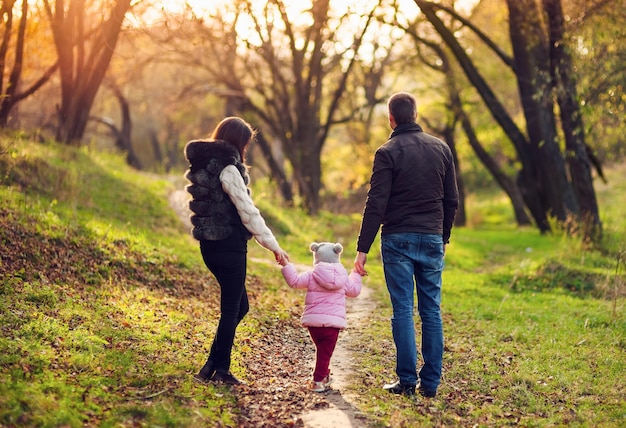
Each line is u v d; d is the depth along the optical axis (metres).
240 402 4.42
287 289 9.47
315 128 23.30
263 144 25.34
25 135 12.40
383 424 4.15
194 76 27.09
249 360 5.57
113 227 9.62
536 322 7.70
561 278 10.80
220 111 31.56
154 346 5.25
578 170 14.09
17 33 11.62
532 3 14.40
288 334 6.84
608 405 4.70
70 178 10.98
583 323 7.56
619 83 12.67
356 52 21.66
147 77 29.19
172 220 12.39
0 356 4.23
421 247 4.78
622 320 7.54
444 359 5.95
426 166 4.80
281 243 14.64
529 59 16.06
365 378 5.25
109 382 4.30
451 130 29.16
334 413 4.37
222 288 4.73
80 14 14.05
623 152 16.36
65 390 4.00
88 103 14.98
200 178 4.60
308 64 22.67
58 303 5.83
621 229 15.13
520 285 10.83
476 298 9.53
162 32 12.16
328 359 4.87
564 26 12.98
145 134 40.69
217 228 4.59
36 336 4.80
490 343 6.62
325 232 17.78
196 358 5.19
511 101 26.61
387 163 4.77
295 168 22.97
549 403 4.74
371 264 13.71
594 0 12.12
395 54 25.86
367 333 6.97
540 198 17.77
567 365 5.75
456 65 23.64
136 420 3.82
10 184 9.65
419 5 16.73
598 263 11.67
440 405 4.57
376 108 31.47
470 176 45.41
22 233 7.33
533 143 16.91
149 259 8.23
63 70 14.34
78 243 7.78
